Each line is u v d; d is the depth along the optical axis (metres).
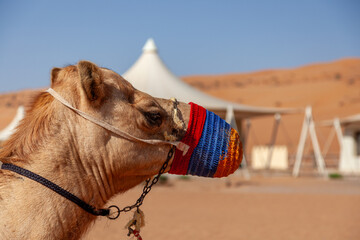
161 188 22.20
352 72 124.44
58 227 2.85
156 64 27.27
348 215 14.23
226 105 26.47
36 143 2.99
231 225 12.26
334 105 96.69
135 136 3.23
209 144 3.38
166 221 12.77
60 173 2.95
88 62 3.03
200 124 3.41
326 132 71.31
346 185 24.52
